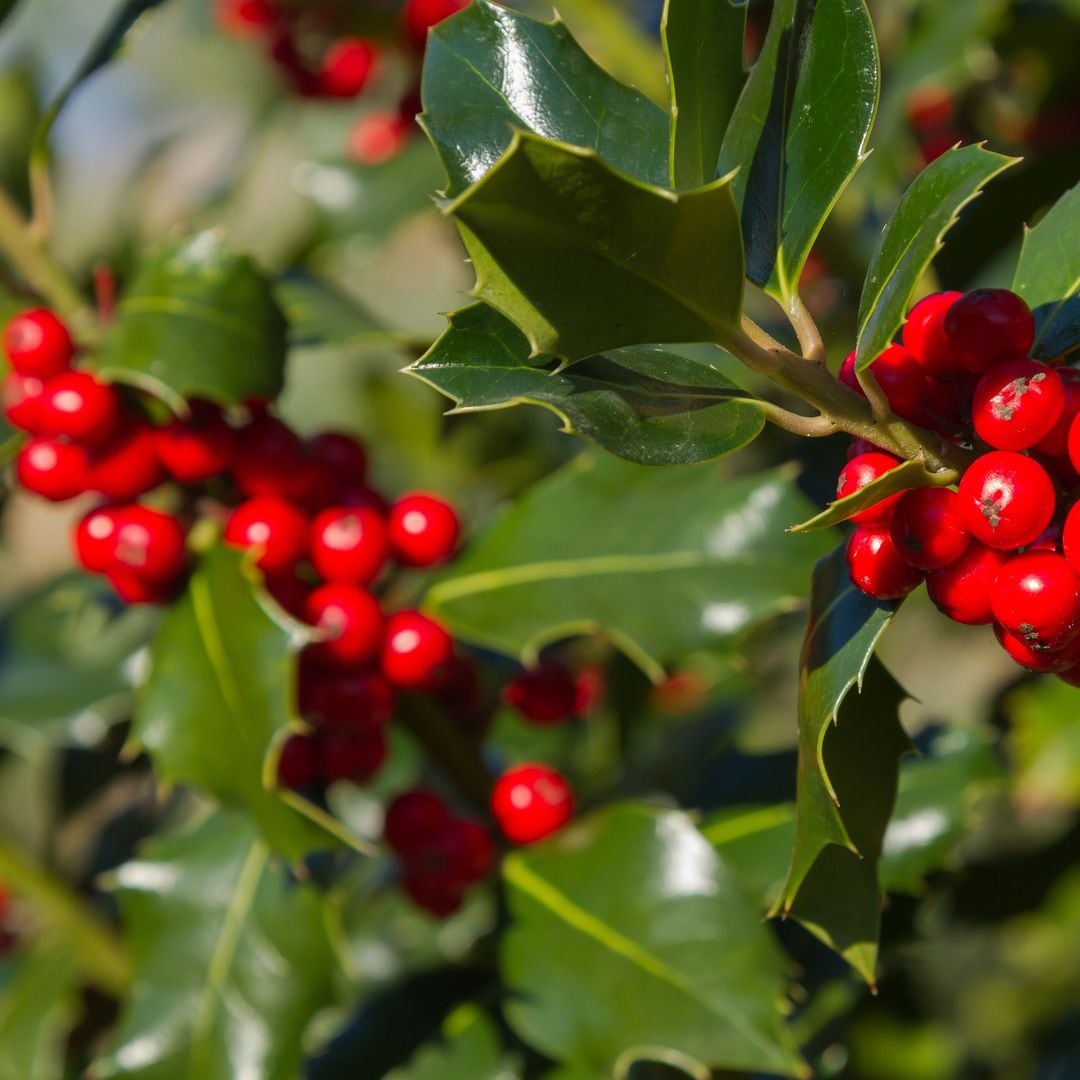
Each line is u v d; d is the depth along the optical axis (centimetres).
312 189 70
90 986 58
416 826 47
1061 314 37
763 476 47
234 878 47
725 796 49
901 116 53
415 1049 48
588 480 48
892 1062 59
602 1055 44
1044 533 35
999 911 57
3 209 48
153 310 45
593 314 34
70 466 45
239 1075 46
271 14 70
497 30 37
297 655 46
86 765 62
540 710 50
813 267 63
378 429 85
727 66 36
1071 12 56
